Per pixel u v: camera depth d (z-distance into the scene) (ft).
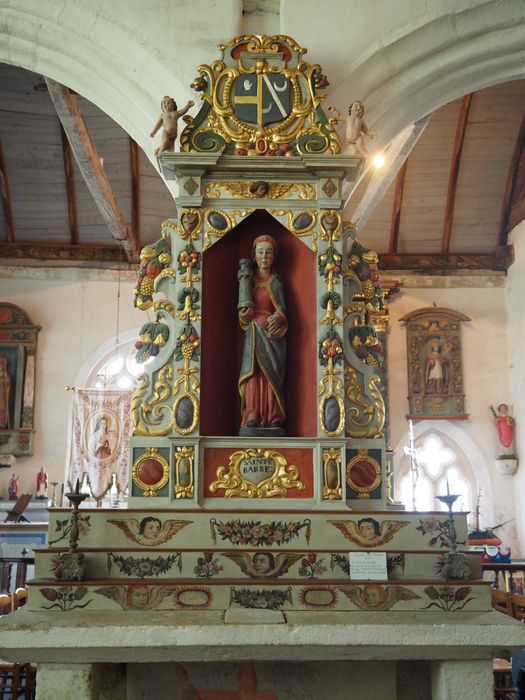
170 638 14.56
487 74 25.57
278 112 19.63
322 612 15.76
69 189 55.47
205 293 19.12
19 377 55.98
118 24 23.73
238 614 15.35
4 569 44.57
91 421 55.72
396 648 15.14
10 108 50.62
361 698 16.80
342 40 23.62
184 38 23.56
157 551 16.40
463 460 57.11
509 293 57.77
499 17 24.26
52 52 25.00
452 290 58.44
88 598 15.74
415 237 58.44
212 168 19.17
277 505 17.78
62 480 55.11
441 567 16.60
